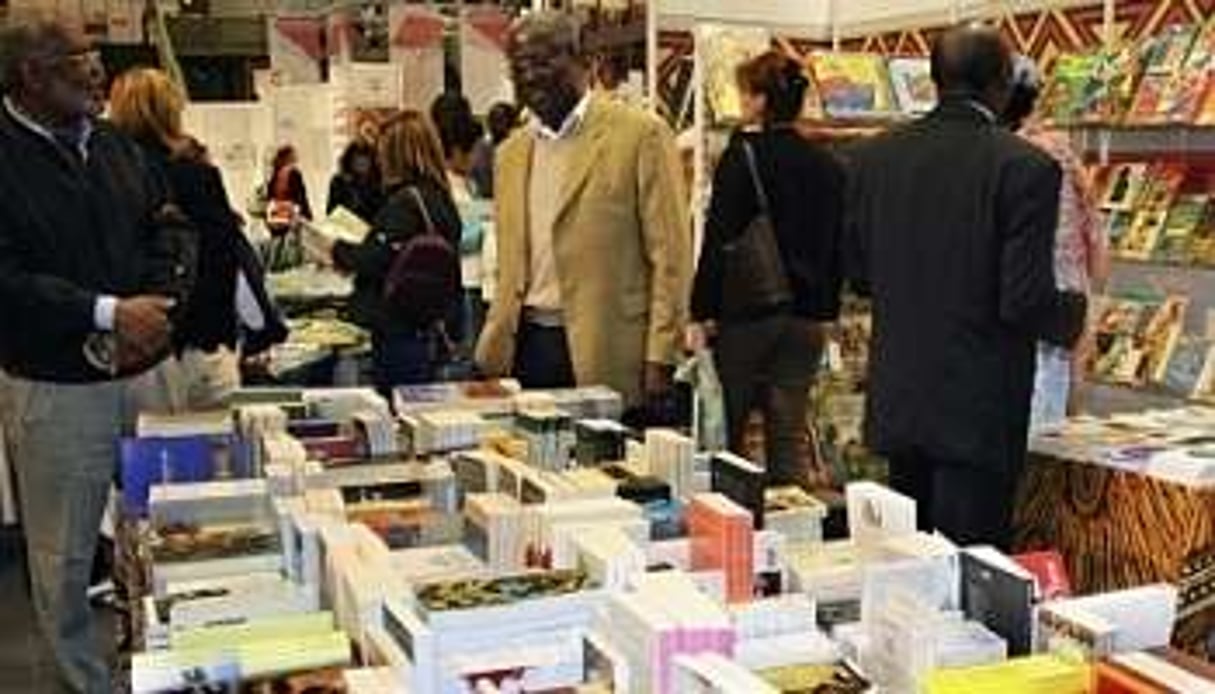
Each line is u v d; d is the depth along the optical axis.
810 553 1.94
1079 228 3.05
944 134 2.89
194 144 4.30
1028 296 2.73
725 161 4.08
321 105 8.12
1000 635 1.62
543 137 3.54
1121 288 4.60
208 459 2.63
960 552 1.73
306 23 9.30
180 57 10.45
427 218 4.91
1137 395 4.32
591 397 3.01
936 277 2.88
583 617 1.60
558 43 3.40
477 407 2.95
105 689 3.38
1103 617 1.55
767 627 1.61
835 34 5.76
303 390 3.44
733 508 1.91
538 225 3.58
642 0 5.28
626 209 3.48
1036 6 4.99
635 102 4.93
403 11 8.55
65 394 3.18
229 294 4.16
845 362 4.91
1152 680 1.36
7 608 4.53
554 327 3.59
